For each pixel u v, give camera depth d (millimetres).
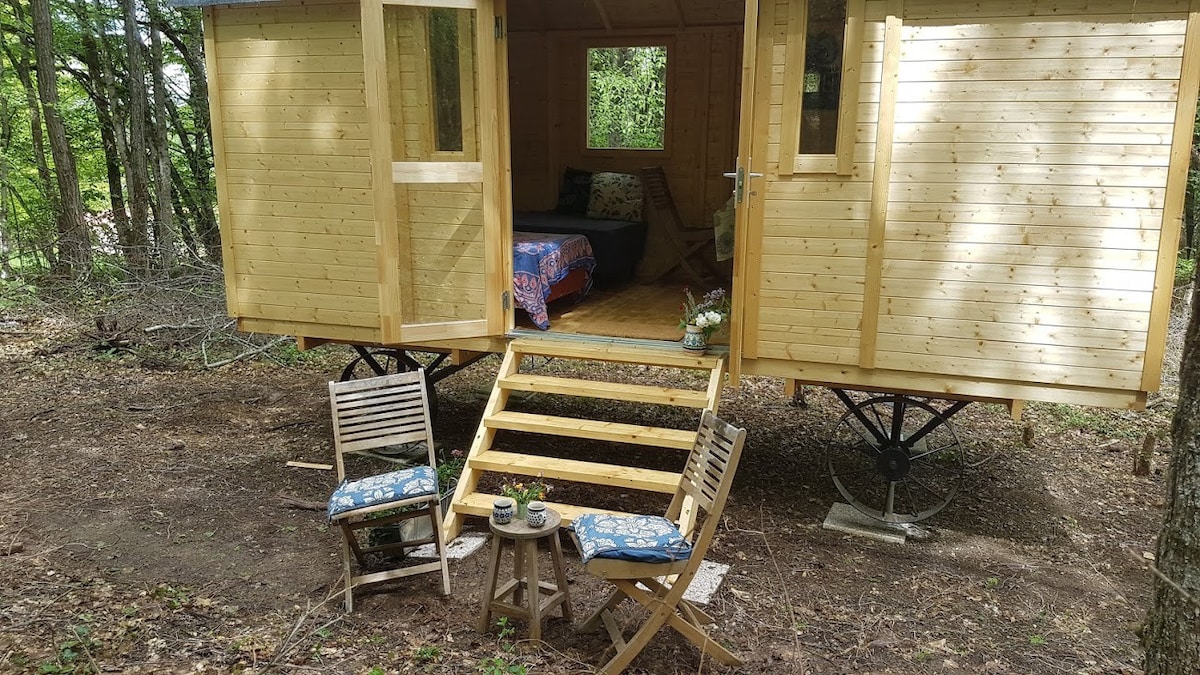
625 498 5309
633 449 6281
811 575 4359
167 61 13781
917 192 4414
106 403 7172
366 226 5457
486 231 5270
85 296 10461
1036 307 4367
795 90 4469
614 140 8797
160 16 12242
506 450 6223
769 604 4027
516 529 3557
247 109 5613
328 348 9305
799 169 4555
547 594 3887
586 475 4609
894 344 4598
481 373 8484
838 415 7285
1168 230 4113
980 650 3668
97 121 13469
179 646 3533
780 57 4473
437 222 5145
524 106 8766
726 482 3227
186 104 14398
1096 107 4117
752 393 7879
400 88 4918
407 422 4281
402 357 6633
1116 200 4168
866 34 4328
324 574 4242
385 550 4297
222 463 5844
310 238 5641
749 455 6285
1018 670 3518
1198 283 2666
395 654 3514
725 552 4621
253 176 5707
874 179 4441
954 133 4309
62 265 11117
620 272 7754
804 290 4691
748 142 4562
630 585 3303
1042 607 4078
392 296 5035
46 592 3953
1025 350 4418
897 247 4492
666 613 3305
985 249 4379
